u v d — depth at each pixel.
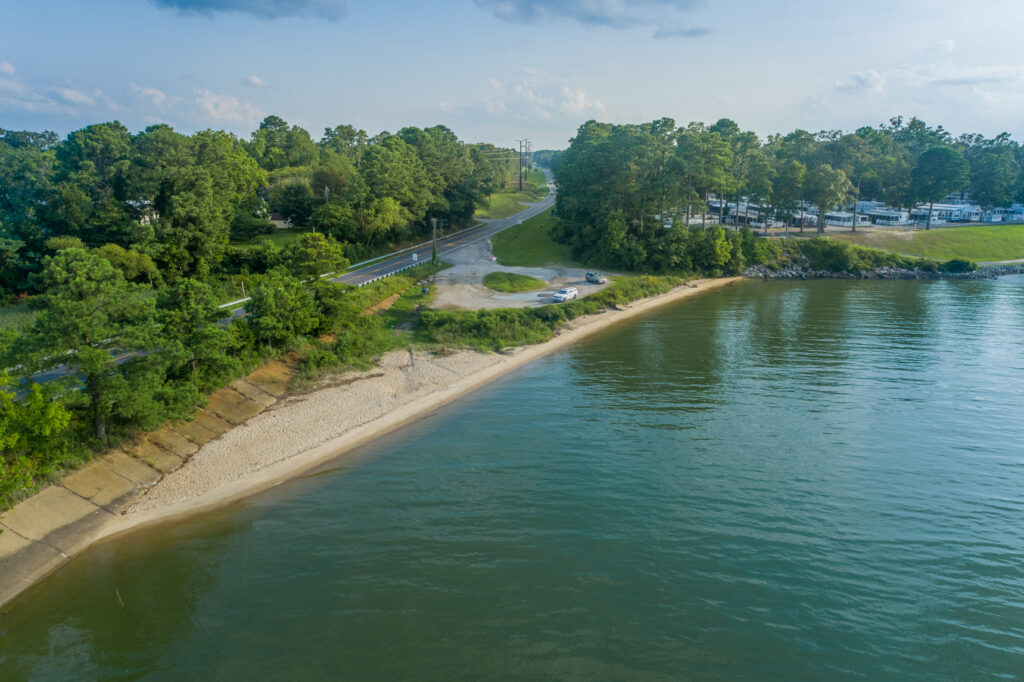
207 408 48.00
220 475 40.75
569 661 24.84
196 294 48.66
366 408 52.75
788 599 28.44
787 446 44.88
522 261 122.06
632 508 36.31
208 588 29.64
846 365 64.88
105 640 26.38
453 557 31.78
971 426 48.25
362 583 29.80
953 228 161.88
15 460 34.50
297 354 61.34
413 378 60.56
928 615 27.45
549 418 50.97
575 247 127.19
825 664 24.70
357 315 70.12
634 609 27.83
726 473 40.72
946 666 24.56
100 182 86.69
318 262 67.00
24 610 28.39
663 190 116.94
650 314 93.38
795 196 143.75
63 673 24.59
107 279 38.84
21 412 34.66
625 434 47.38
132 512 36.19
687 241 124.44
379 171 121.38
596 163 126.94
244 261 94.19
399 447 45.78
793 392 56.50
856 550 32.16
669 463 42.25
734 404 53.59
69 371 38.41
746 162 142.88
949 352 69.44
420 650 25.47
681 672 24.27
